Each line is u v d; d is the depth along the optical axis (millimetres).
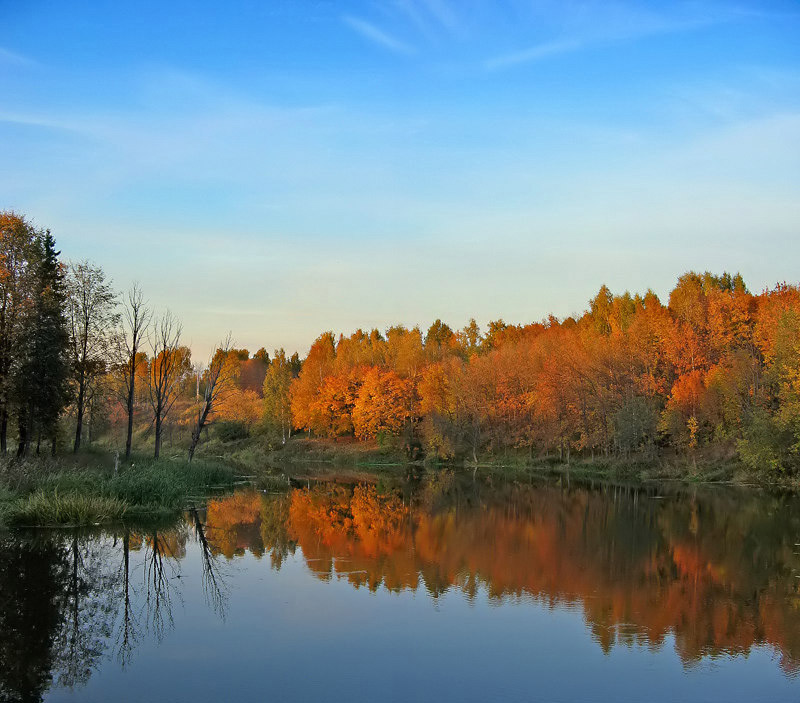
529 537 23500
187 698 9656
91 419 45312
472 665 11055
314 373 91438
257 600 14961
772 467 41531
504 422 68312
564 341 73562
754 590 16094
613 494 38625
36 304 35281
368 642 12164
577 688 10125
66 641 12234
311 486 44250
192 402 76188
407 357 88938
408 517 28844
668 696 9883
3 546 20594
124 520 26078
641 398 54719
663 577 17391
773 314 53844
